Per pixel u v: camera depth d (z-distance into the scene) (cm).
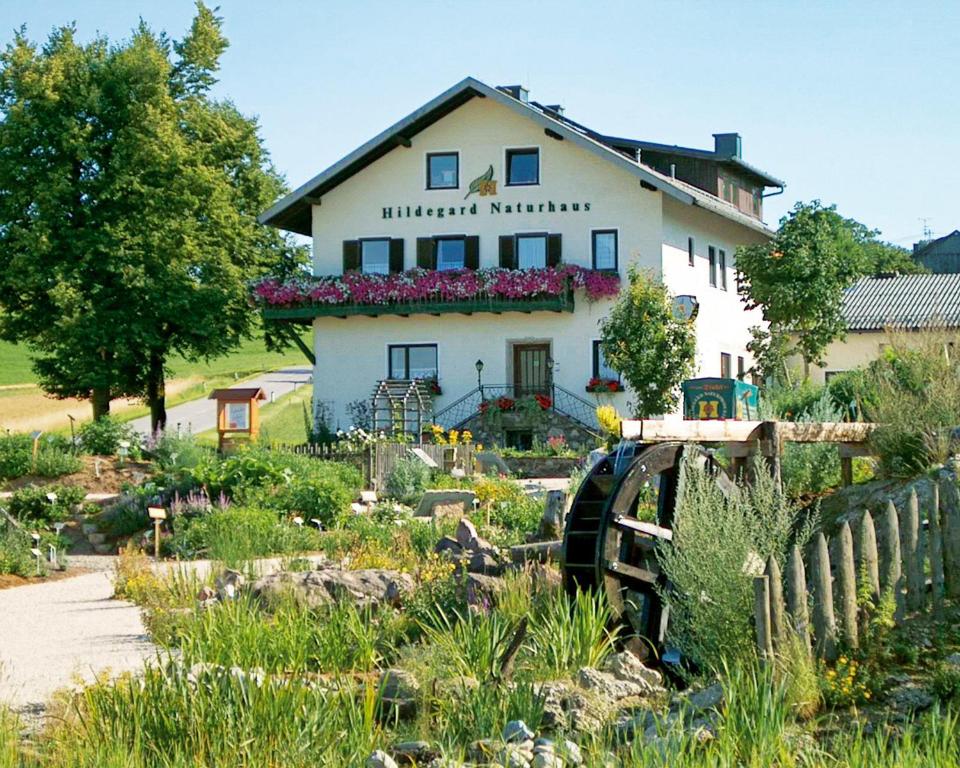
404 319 4178
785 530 1270
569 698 1016
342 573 1423
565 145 4069
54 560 2134
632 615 1416
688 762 823
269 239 4825
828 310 4078
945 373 1694
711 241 4553
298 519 2189
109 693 948
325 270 4225
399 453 3023
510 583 1341
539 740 917
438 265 4156
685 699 994
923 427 1585
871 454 1661
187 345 4547
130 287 4259
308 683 952
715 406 1975
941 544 1205
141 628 1463
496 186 4109
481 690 978
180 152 4288
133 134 4247
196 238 4419
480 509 2364
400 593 1372
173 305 4266
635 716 989
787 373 3494
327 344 4234
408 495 2684
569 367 4047
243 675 936
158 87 4331
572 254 4062
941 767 802
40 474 3045
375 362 4197
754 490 1373
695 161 4638
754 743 848
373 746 919
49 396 4600
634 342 3478
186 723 894
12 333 4447
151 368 4512
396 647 1223
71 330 4162
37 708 1073
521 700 975
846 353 4822
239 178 4816
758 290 4069
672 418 1500
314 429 4231
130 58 4325
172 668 953
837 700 1004
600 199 4047
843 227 6994
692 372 3522
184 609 1359
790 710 970
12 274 4209
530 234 4084
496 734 935
